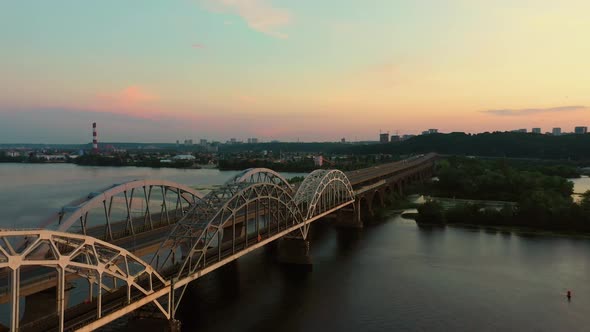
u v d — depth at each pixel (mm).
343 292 83250
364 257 108062
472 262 103375
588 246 118250
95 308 48594
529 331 67188
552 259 105500
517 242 123125
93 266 44188
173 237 71938
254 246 79438
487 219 147875
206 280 89688
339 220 147125
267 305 76750
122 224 90812
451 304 77438
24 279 51250
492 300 79375
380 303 77938
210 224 65750
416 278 91562
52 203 170625
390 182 197125
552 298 80312
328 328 67812
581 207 142500
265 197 84562
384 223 153125
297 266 100000
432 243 122812
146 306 60906
